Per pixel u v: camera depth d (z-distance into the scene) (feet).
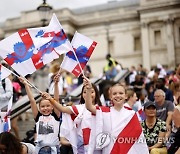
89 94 16.52
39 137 19.58
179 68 38.55
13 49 19.51
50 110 20.01
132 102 29.43
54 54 19.57
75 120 17.56
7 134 14.37
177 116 18.06
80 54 19.40
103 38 175.73
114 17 173.88
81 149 17.72
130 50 170.40
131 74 68.59
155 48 159.74
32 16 175.32
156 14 159.02
